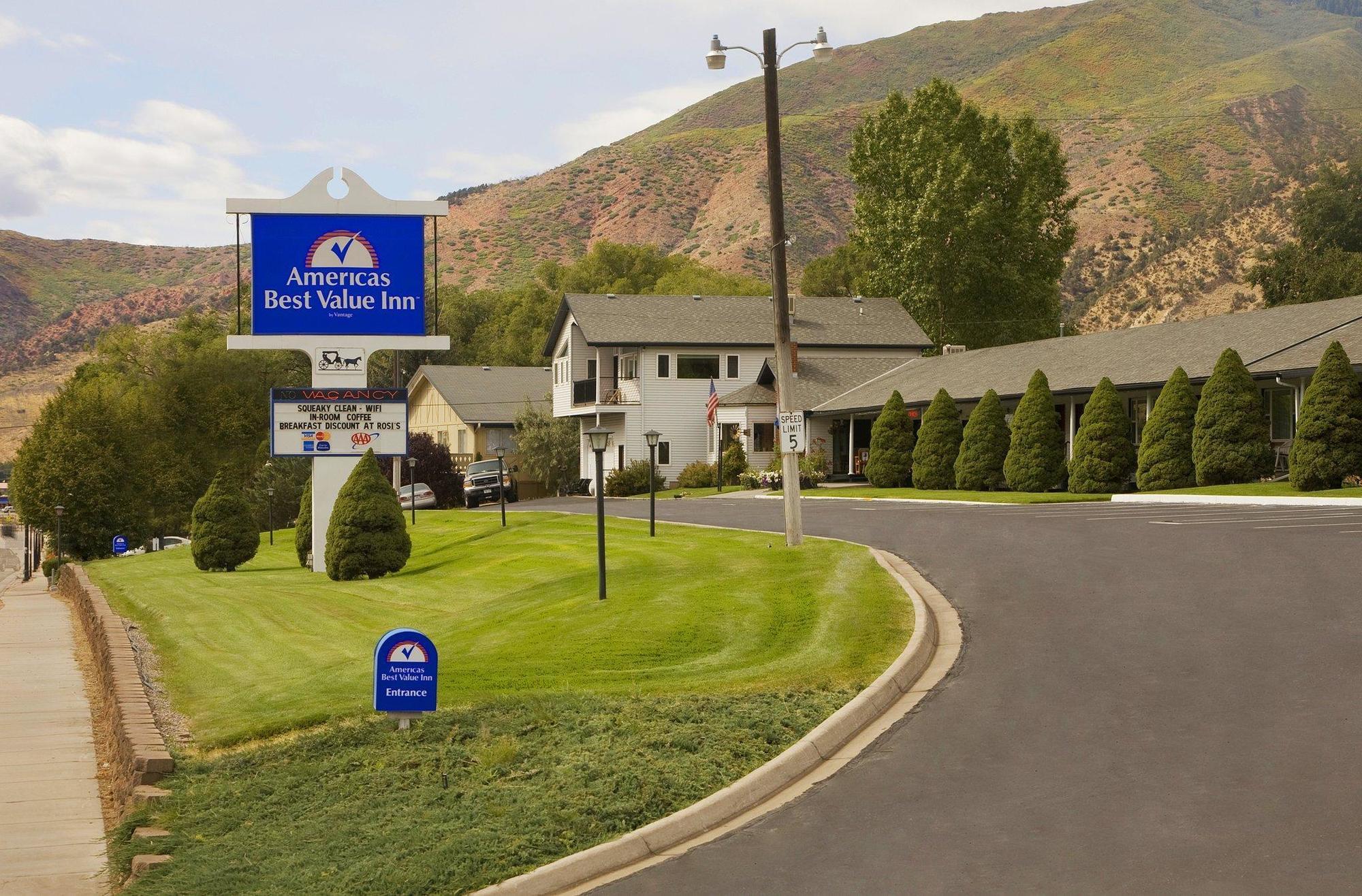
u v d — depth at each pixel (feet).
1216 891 20.93
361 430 97.35
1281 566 53.52
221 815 28.91
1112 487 113.70
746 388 176.86
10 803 34.73
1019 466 122.93
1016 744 30.42
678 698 36.47
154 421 257.96
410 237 95.86
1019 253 220.23
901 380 163.84
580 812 26.91
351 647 62.34
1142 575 53.36
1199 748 28.99
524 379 238.27
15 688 56.85
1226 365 103.96
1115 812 25.21
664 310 187.52
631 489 173.27
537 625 55.57
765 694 36.22
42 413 257.14
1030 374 136.05
